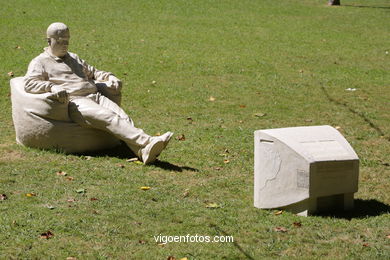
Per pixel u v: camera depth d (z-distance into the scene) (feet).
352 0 123.65
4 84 54.49
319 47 77.36
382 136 45.01
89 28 79.00
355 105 53.88
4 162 35.55
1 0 92.38
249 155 39.40
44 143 37.60
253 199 31.48
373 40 83.56
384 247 26.04
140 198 30.81
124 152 38.60
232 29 84.43
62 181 32.83
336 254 25.27
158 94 54.75
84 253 24.50
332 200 29.89
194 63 65.87
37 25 78.18
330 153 28.68
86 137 37.70
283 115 50.06
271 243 26.18
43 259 23.94
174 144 41.04
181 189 32.60
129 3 97.35
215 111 50.44
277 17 95.91
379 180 35.27
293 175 28.81
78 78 37.96
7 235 25.75
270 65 67.00
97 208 29.12
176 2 100.73
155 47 71.56
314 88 59.11
